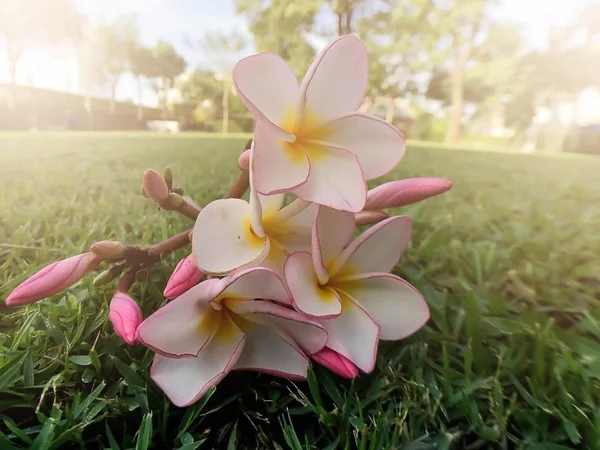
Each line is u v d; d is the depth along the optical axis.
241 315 0.16
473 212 0.40
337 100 0.16
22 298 0.16
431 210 0.39
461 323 0.22
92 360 0.17
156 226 0.30
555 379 0.19
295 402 0.17
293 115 0.16
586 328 0.23
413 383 0.17
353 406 0.17
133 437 0.15
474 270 0.28
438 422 0.16
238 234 0.15
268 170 0.14
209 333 0.15
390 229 0.17
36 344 0.19
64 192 0.38
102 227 0.30
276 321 0.15
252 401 0.17
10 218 0.31
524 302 0.25
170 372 0.15
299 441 0.16
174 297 0.16
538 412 0.17
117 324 0.16
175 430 0.16
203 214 0.15
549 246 0.32
